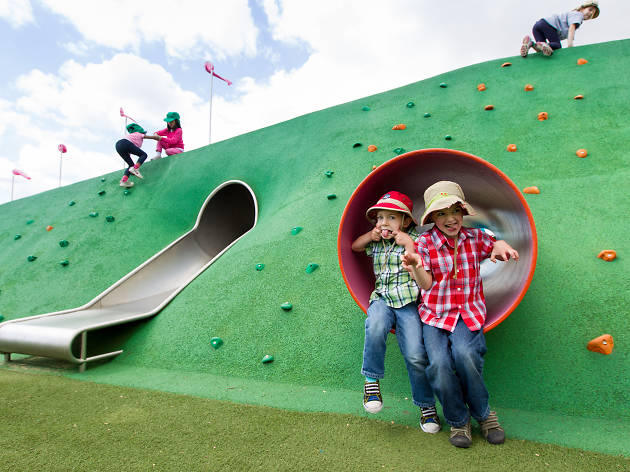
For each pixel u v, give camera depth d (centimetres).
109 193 734
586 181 352
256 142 660
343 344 291
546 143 414
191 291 407
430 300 215
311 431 208
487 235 224
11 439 200
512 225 246
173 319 380
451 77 585
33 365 360
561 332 253
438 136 473
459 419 195
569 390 231
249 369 305
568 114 443
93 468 172
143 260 550
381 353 213
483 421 200
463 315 207
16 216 790
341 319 307
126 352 367
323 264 357
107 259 560
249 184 591
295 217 438
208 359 326
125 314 405
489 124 466
